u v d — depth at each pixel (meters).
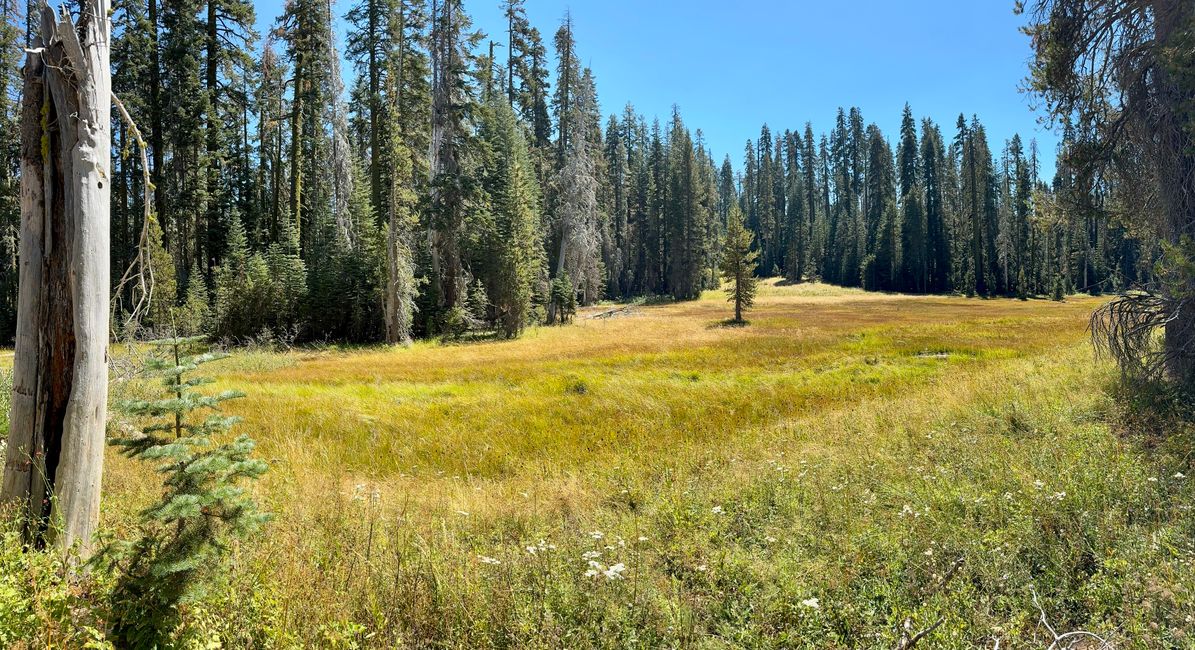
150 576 2.90
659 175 72.06
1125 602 3.34
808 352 21.75
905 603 3.46
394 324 27.64
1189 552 3.67
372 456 8.73
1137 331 8.09
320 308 28.69
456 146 31.61
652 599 3.57
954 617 3.18
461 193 30.84
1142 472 5.02
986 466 5.73
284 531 4.43
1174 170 7.82
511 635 3.17
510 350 25.50
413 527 4.94
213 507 3.12
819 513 5.02
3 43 23.34
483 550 4.57
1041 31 9.07
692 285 65.88
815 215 92.06
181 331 23.70
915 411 8.97
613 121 68.81
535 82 47.09
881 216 82.38
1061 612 3.41
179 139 28.17
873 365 17.83
